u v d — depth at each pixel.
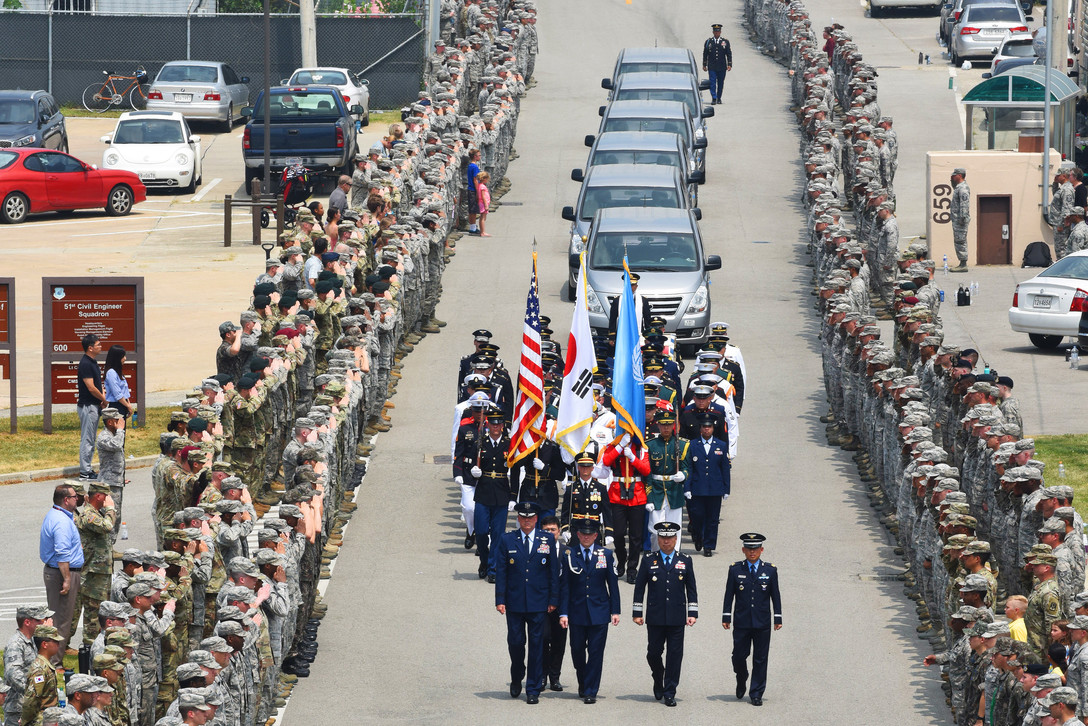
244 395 65.31
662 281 88.12
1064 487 52.12
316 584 55.94
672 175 102.31
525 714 50.03
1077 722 40.03
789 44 167.38
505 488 61.09
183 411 59.88
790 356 88.75
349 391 67.62
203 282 102.62
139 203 128.25
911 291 78.12
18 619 45.69
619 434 60.84
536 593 50.47
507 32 156.88
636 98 127.12
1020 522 54.22
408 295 87.00
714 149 137.12
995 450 59.19
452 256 107.75
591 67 171.38
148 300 98.25
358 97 149.25
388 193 97.38
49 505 69.12
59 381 78.44
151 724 46.41
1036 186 109.69
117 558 59.56
